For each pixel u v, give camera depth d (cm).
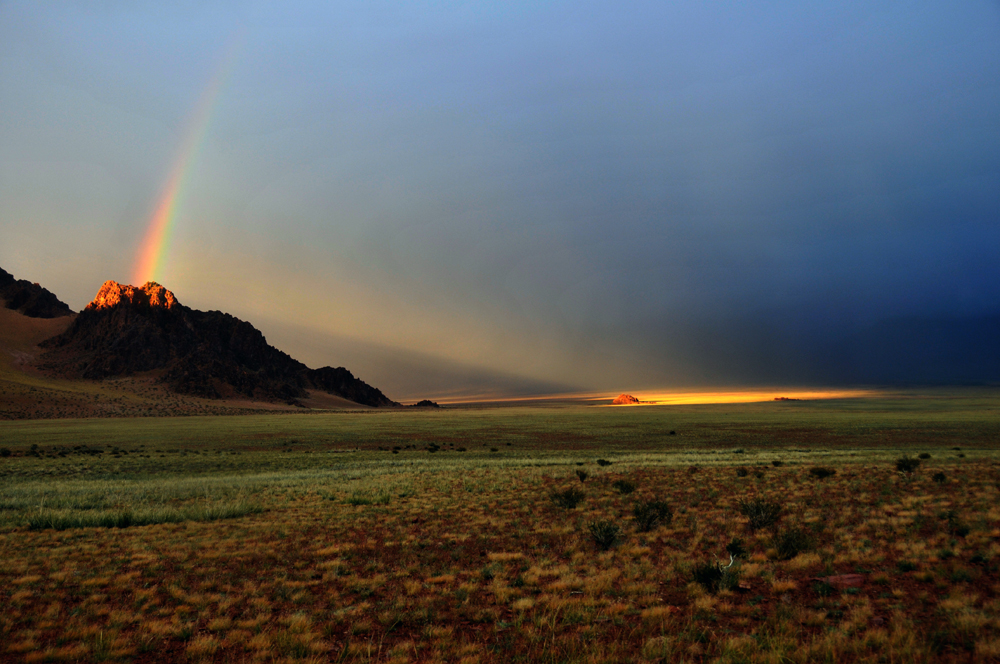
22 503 2411
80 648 852
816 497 2102
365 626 930
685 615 929
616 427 11494
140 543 1616
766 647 771
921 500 1855
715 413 17688
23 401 18000
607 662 755
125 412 19662
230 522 1967
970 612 828
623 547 1421
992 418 11450
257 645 859
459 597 1081
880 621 850
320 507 2297
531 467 4028
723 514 1855
